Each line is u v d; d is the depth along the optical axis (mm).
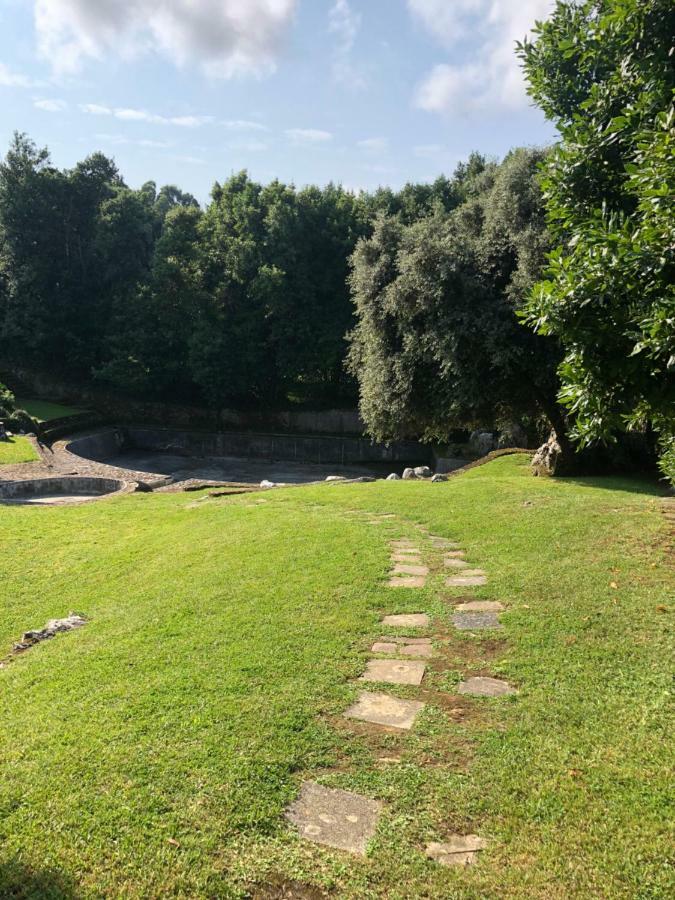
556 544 9445
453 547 9969
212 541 11383
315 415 41094
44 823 3756
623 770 4113
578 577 7879
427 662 5840
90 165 43156
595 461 17734
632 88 6352
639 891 3211
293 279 38562
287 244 38188
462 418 21031
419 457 37625
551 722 4727
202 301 39156
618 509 11273
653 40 5895
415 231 19969
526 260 16828
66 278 42281
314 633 6531
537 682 5352
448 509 12766
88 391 43031
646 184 4863
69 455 28594
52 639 7504
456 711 4941
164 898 3258
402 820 3777
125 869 3424
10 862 3467
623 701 4961
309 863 3469
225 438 39625
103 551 12258
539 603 7129
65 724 4914
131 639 6809
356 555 9461
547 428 25562
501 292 17859
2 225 41531
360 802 3936
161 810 3850
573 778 4066
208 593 8195
